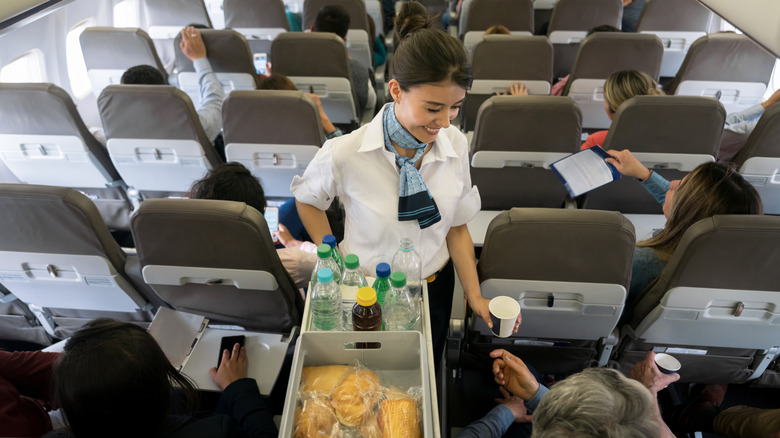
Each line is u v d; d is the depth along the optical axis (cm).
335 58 332
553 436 94
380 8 555
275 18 434
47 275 194
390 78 124
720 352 190
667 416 216
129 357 106
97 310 214
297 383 115
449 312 193
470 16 455
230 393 153
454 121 407
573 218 153
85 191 302
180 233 161
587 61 331
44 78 376
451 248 175
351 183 150
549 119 237
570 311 175
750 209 170
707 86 337
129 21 488
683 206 177
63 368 105
